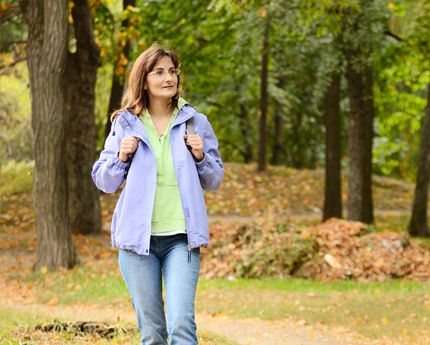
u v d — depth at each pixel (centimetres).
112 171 430
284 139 3622
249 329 880
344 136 3428
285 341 805
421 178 1961
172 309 411
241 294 1145
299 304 1053
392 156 3394
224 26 2059
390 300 1045
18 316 801
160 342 430
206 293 1154
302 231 1384
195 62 2123
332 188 2038
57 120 1316
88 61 1723
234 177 2578
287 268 1322
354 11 1596
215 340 710
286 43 1936
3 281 1275
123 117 440
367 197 1994
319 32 1574
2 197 2219
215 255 1377
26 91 2491
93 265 1375
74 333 672
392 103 2481
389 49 1947
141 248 419
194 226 422
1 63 2050
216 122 3206
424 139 1955
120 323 704
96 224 1748
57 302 1107
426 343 795
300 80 2788
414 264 1341
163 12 1962
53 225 1334
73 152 1734
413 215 1977
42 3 1299
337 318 952
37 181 1333
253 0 1475
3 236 1820
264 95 2677
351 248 1365
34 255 1566
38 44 1306
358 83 1934
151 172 429
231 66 2411
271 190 2506
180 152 434
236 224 1528
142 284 424
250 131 3406
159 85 439
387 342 805
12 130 2491
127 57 1831
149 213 422
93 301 1113
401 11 1744
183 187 427
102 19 1834
